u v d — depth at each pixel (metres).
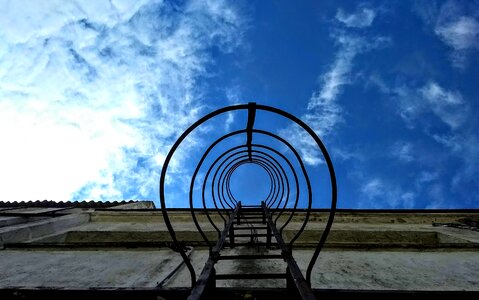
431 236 4.04
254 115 1.44
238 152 2.46
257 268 2.06
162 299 1.22
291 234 4.02
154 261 2.34
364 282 1.89
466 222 4.58
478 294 1.17
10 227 3.51
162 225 4.55
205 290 1.13
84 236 4.09
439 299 1.17
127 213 5.15
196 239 3.85
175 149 1.26
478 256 2.46
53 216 4.59
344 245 2.68
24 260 2.43
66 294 1.28
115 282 1.89
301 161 1.74
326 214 4.97
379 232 4.07
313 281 1.91
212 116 1.30
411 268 2.16
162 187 1.23
